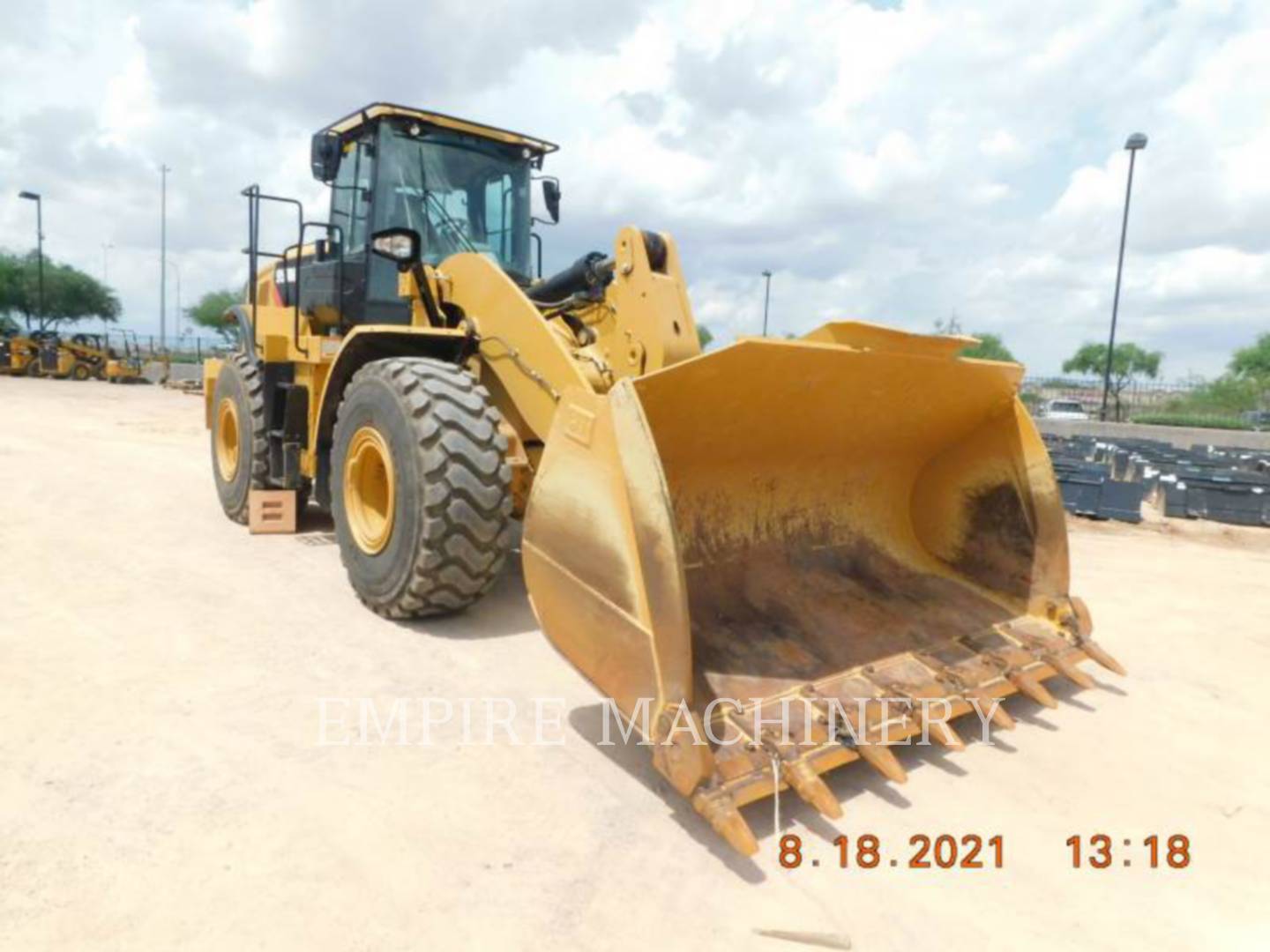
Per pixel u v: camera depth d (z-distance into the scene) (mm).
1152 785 2773
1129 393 28281
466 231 5168
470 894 2082
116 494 7113
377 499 4270
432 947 1896
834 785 2707
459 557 3705
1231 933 2070
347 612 4133
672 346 3510
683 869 2229
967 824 2506
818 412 3166
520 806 2488
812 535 3607
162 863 2129
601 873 2195
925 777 2771
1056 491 3553
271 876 2102
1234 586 5520
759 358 2684
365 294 4957
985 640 3363
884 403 3299
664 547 2309
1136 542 7184
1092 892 2209
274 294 6641
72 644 3547
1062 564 3537
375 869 2152
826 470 3604
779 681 2818
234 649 3582
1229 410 25531
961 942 2000
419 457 3670
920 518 3963
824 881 2209
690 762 2254
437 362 3945
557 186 5523
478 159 5246
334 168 5160
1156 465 10594
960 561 3816
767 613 3176
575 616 2619
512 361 3898
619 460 2422
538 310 4066
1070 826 2521
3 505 6355
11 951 1807
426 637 3814
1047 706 3176
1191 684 3680
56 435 11250
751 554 3381
